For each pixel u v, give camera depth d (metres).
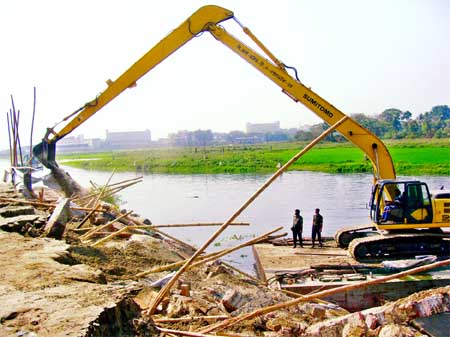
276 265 14.82
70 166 96.25
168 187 48.00
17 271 7.54
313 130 129.50
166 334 6.30
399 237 14.69
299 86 15.83
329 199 34.38
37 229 11.29
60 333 5.07
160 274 10.27
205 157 82.94
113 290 6.71
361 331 6.71
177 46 15.83
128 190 46.16
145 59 15.91
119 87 16.20
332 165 59.91
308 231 23.23
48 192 21.17
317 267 13.99
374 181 16.30
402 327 6.53
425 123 110.69
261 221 27.06
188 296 8.68
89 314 5.57
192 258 7.45
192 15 15.69
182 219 28.36
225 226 7.41
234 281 11.16
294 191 39.72
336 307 9.67
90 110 16.92
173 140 187.00
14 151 23.81
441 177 43.19
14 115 23.92
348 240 17.17
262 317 7.89
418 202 15.15
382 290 12.62
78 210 15.32
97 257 10.38
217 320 7.42
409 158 58.06
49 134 17.89
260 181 49.44
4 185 20.81
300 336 7.33
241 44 15.78
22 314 5.64
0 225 10.85
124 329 5.95
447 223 15.09
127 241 12.55
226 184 48.31
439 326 6.48
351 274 13.51
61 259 8.74
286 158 71.75
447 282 12.76
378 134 111.94
